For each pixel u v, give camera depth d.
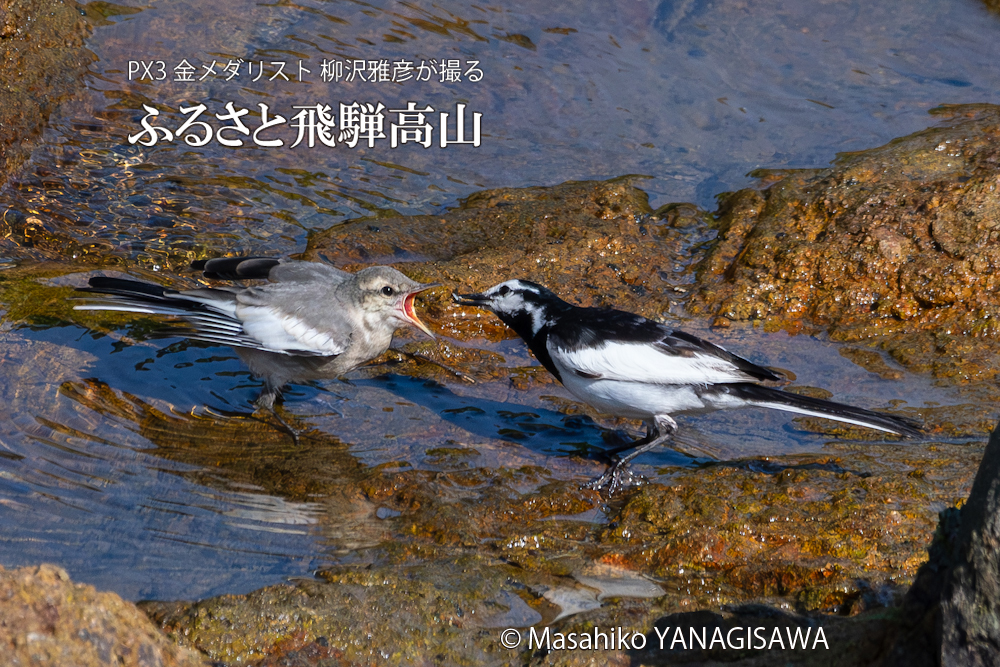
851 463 6.50
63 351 7.42
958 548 3.66
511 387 7.84
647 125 11.78
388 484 6.30
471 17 13.33
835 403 6.31
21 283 8.25
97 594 3.76
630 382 6.44
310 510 6.02
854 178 9.86
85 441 6.45
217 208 10.01
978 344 8.19
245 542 5.64
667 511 5.96
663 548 5.62
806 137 11.45
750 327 8.75
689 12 13.79
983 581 3.52
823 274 9.00
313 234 9.79
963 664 3.61
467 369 8.09
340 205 10.32
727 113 11.95
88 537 5.54
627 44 13.15
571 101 12.11
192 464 6.40
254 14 12.70
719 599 5.27
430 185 10.78
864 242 9.05
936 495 5.99
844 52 13.02
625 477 6.47
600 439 7.07
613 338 6.54
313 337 6.96
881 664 4.22
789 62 12.85
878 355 8.21
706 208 10.53
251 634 4.83
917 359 8.05
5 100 10.30
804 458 6.65
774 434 7.10
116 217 9.64
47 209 9.60
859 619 4.79
